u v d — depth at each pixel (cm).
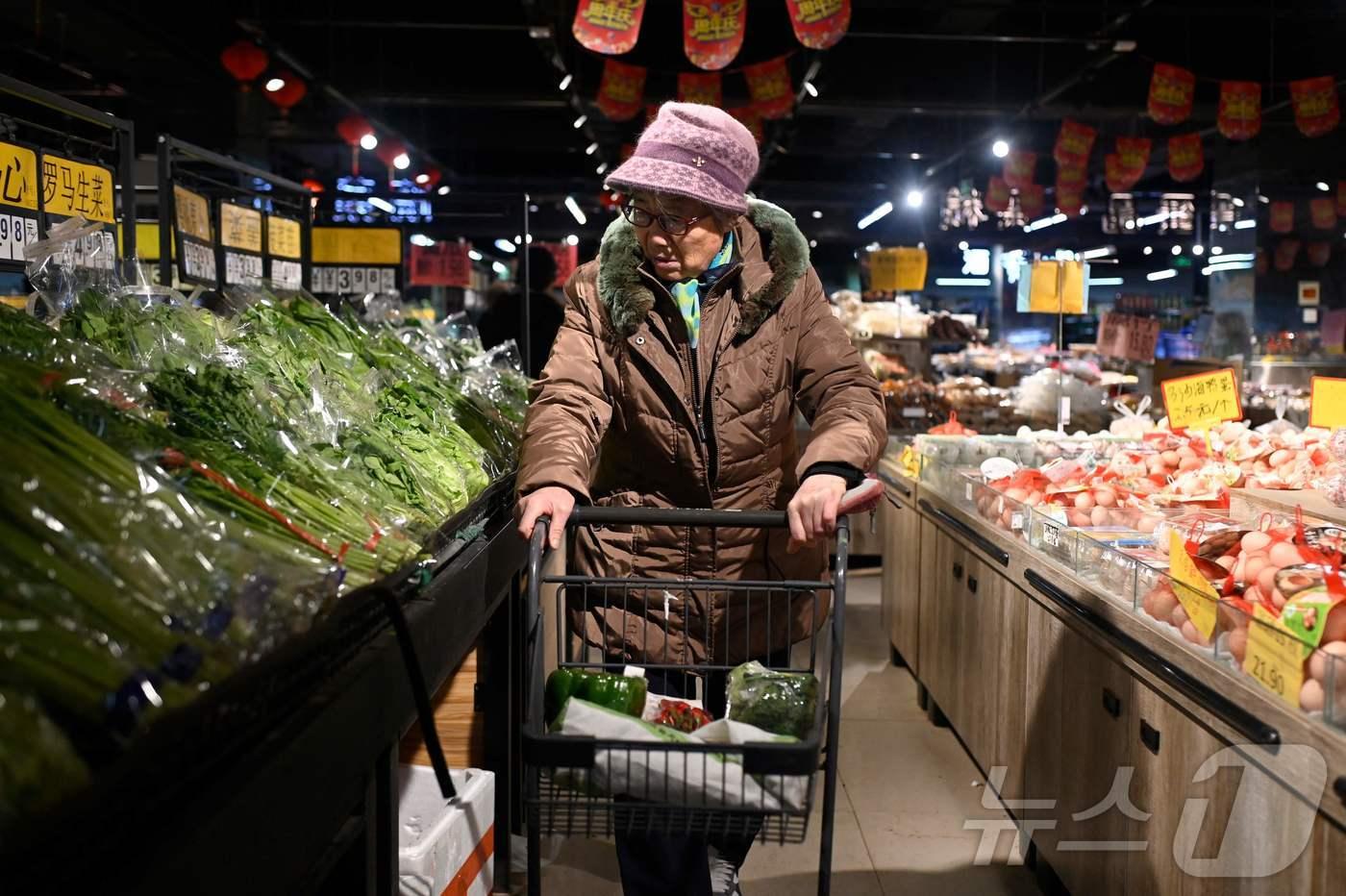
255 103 1160
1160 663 216
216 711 106
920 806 350
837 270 2030
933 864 311
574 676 175
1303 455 320
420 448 243
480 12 1095
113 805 93
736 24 677
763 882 300
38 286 212
